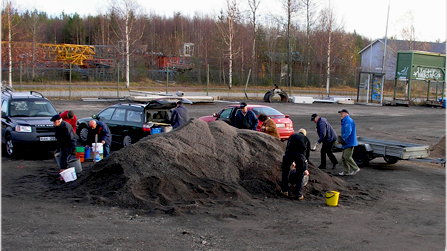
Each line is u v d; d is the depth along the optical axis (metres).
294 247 5.38
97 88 35.59
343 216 7.15
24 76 34.56
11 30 42.06
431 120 25.45
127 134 13.31
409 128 21.64
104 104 26.23
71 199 7.54
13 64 36.22
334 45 54.03
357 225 6.61
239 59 54.19
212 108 26.56
